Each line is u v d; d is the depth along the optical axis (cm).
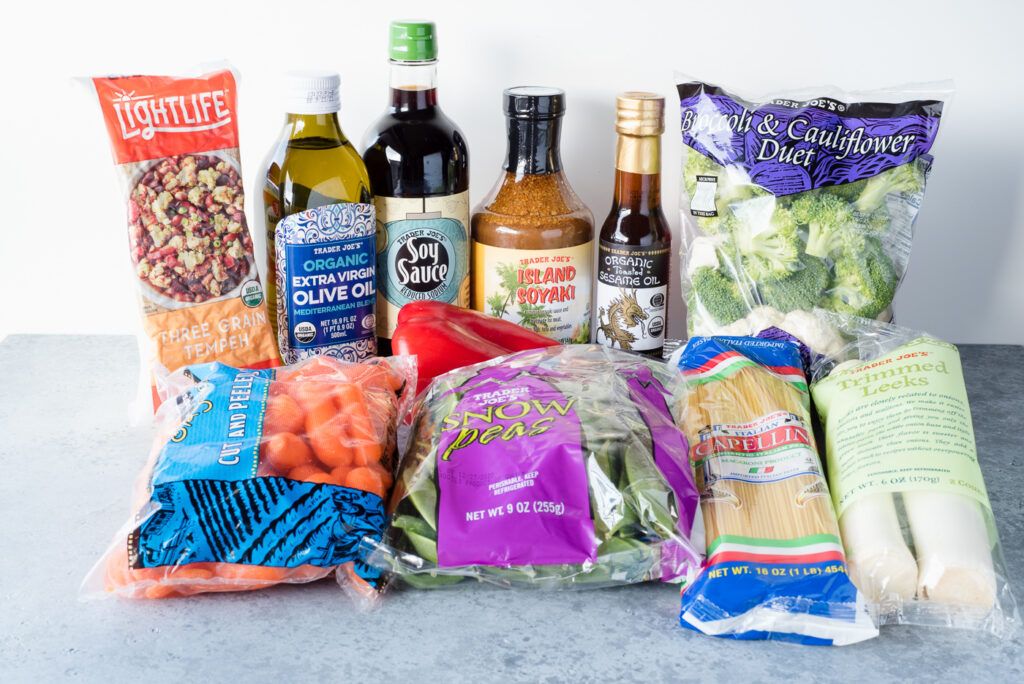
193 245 87
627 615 68
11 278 116
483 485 69
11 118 108
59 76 106
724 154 96
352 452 71
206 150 86
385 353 102
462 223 98
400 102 95
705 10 105
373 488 70
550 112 93
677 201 113
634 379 81
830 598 64
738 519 69
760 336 94
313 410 73
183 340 89
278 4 104
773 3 105
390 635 65
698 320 100
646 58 107
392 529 69
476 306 101
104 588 68
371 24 105
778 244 96
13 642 64
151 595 68
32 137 109
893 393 77
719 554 67
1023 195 112
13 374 105
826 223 95
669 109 109
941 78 108
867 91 99
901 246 97
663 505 68
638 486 68
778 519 69
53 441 90
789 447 75
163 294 87
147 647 64
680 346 111
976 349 116
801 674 62
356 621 67
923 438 72
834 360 90
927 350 81
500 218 96
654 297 100
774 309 97
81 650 63
